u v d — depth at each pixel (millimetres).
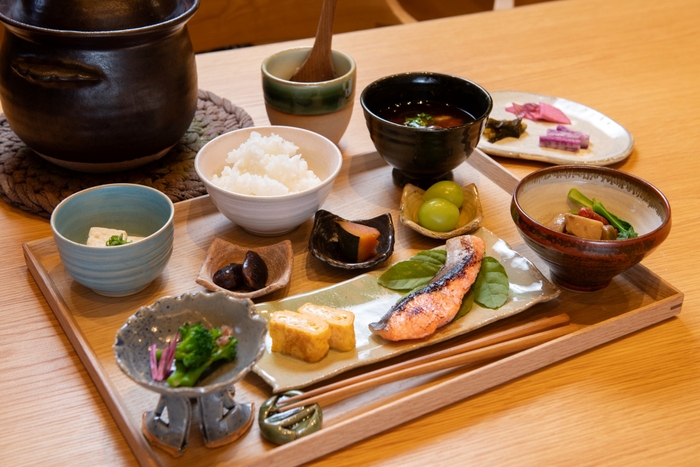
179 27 955
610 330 869
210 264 917
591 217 915
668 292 900
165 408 803
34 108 941
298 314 846
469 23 1371
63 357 854
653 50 1312
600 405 827
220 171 987
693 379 847
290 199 921
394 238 951
